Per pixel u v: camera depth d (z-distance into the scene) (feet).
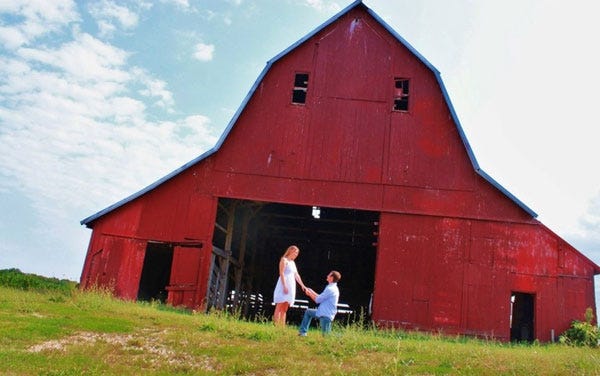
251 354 31.50
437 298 61.77
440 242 63.46
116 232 66.80
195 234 65.87
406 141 66.95
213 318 44.11
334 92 69.15
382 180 65.87
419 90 68.64
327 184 66.28
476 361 32.30
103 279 65.26
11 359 27.12
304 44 71.10
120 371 27.02
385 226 64.34
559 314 60.85
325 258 99.25
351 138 67.51
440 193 65.00
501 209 64.08
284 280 42.04
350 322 102.99
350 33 71.36
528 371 30.14
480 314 61.05
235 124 68.80
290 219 89.40
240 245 79.51
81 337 33.86
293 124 68.44
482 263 62.59
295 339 36.19
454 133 66.74
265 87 69.87
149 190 67.21
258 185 66.90
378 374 28.30
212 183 67.36
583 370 30.83
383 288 62.28
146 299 84.94
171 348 32.42
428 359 32.71
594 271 61.98
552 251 62.69
